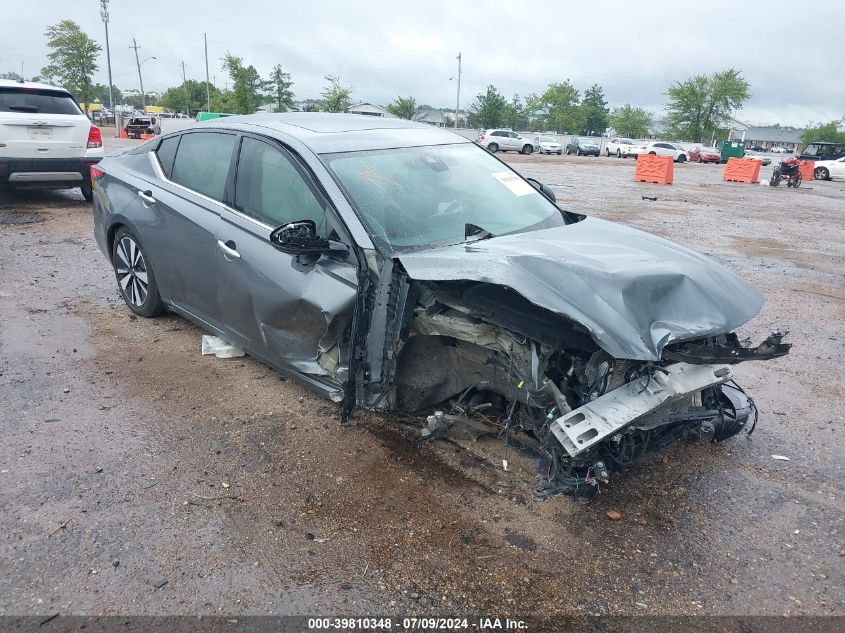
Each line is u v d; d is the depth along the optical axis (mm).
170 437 3732
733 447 3963
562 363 3164
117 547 2844
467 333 3295
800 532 3186
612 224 4281
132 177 5184
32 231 8773
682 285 3168
